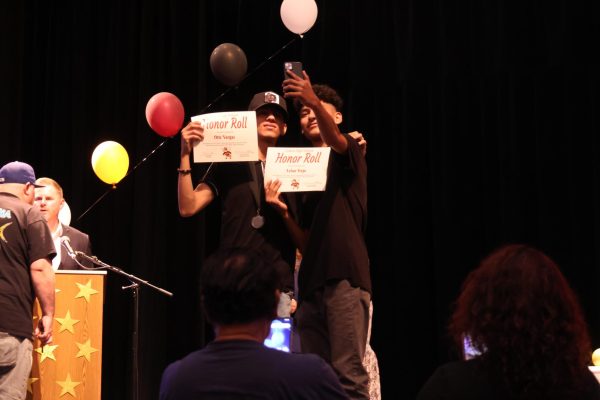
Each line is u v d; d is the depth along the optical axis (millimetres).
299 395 1540
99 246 5332
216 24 5352
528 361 1349
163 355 5113
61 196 4574
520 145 4891
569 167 4816
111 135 5434
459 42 5035
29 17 5676
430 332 4902
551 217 4781
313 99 2734
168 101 4031
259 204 3053
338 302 2752
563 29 4891
